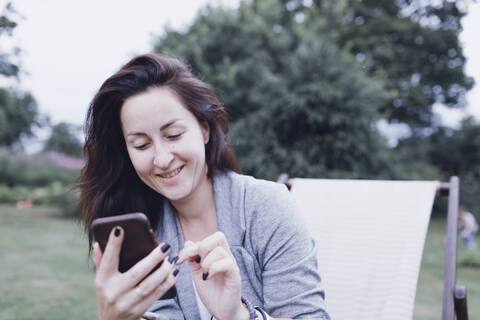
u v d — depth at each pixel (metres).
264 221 1.28
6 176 17.53
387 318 1.69
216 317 0.99
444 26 16.56
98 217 1.40
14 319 3.54
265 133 7.39
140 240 0.89
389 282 1.80
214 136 1.34
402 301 1.72
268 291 1.23
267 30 10.45
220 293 0.98
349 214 2.07
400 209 2.02
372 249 1.92
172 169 1.14
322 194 2.18
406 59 15.70
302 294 1.18
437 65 16.50
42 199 14.33
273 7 11.24
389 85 14.65
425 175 11.82
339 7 10.06
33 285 4.67
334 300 1.80
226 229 1.30
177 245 1.36
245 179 1.36
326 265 1.91
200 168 1.20
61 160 18.84
